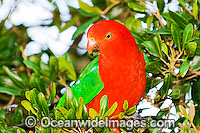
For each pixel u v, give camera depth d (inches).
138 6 256.2
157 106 245.0
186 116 197.2
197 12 240.2
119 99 224.1
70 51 341.1
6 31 342.0
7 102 312.3
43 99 194.5
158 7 255.9
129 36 223.5
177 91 237.9
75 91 235.3
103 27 223.0
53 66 284.5
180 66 221.6
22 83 293.1
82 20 341.7
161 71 228.5
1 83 296.7
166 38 246.7
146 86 245.4
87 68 238.5
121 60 219.5
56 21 343.3
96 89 227.6
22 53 324.2
